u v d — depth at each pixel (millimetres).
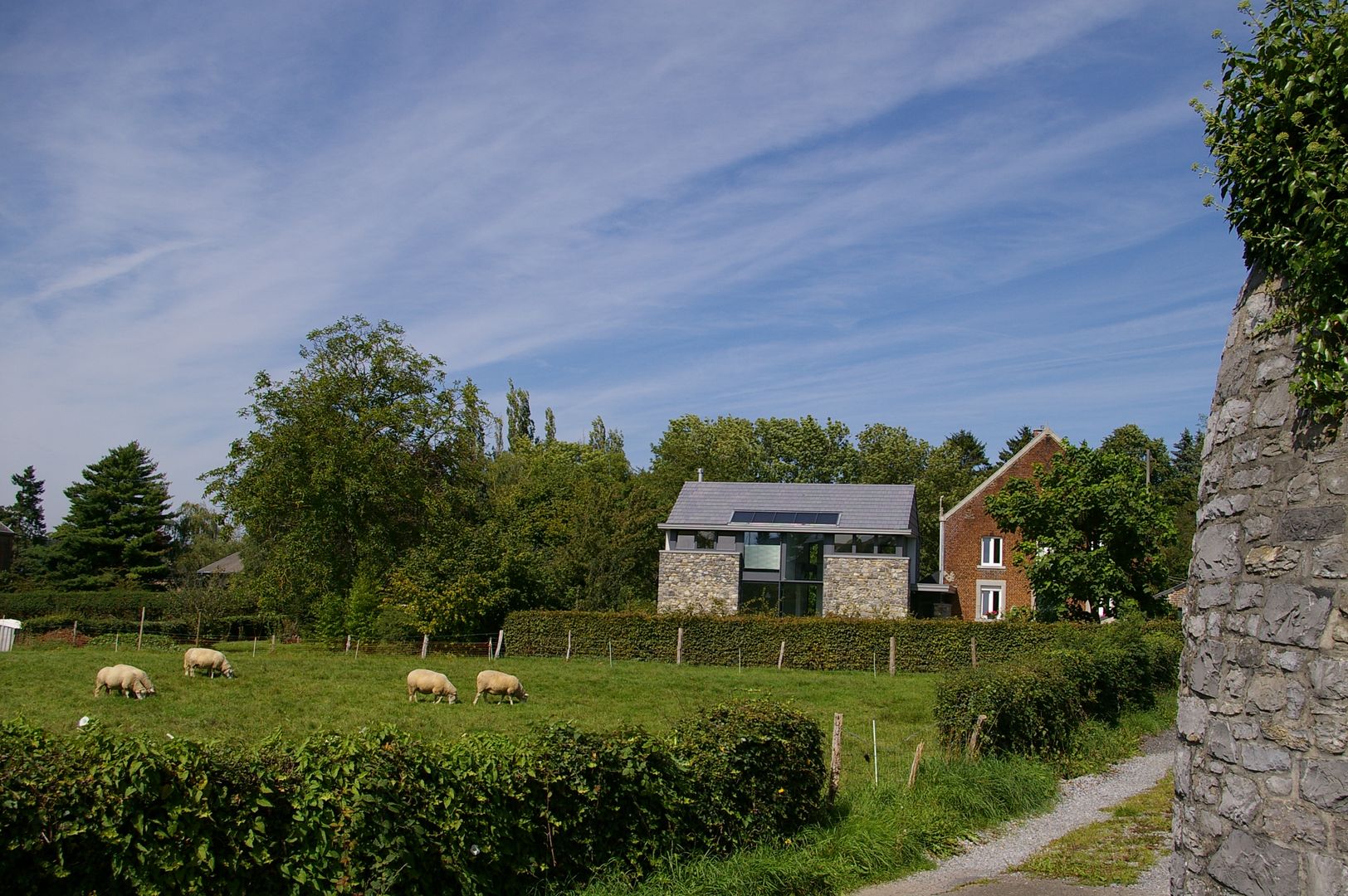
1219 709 5688
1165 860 9875
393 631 37406
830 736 17359
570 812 8445
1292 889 4969
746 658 34500
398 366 42344
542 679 26500
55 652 30625
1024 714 14734
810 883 9078
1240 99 5910
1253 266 6094
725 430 71562
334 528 39625
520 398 82438
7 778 5820
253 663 28000
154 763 6277
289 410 39156
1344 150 5184
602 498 48469
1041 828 11820
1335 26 5340
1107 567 32500
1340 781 4777
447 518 41188
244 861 6559
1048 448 46188
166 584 57562
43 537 88188
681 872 8781
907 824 10836
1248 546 5637
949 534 46719
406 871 7133
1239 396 5953
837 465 70688
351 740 7402
